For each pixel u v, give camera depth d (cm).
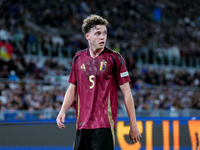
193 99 4525
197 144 1367
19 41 4947
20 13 5881
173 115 3145
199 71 6969
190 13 10269
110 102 848
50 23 6506
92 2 7938
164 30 8588
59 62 5434
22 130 1259
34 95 3375
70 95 912
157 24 8806
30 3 6512
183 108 4309
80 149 854
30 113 2794
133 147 1330
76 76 892
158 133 1347
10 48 4628
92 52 874
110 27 7288
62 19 6731
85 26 884
